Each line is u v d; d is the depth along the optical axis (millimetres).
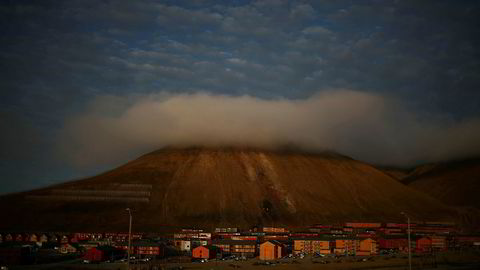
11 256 156875
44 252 189000
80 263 159000
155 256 181875
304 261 165875
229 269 144125
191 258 178375
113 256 171875
